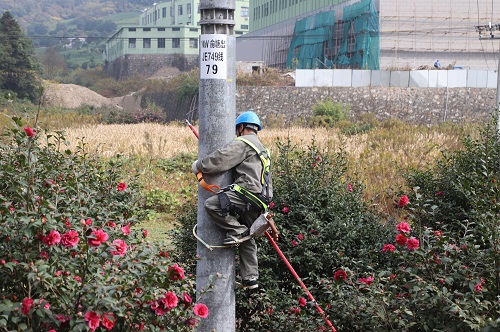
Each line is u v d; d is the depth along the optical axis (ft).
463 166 31.81
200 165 17.40
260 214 17.89
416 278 17.08
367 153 67.67
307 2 235.20
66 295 13.55
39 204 14.74
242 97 175.22
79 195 18.03
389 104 172.76
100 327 13.76
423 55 193.67
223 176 17.92
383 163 59.88
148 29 354.54
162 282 14.24
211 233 17.67
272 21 270.67
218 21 17.51
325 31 210.18
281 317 19.95
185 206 27.32
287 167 27.30
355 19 191.72
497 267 17.47
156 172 65.36
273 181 26.84
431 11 192.75
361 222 25.91
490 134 36.86
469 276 17.35
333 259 24.17
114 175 24.23
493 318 16.69
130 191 23.89
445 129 101.50
